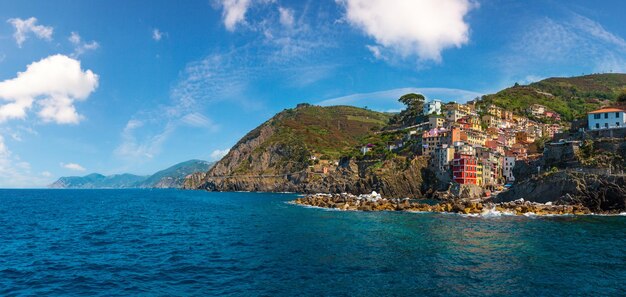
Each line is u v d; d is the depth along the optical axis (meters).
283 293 34.81
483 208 111.50
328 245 57.62
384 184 199.38
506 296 34.38
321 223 86.12
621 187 111.75
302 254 51.03
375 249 54.38
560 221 89.75
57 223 91.38
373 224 83.62
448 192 178.75
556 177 125.88
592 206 115.38
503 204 117.88
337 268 43.44
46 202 195.38
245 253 52.00
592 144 135.12
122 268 44.19
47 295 34.94
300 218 97.56
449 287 36.69
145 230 77.00
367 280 38.78
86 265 45.78
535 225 81.88
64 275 41.31
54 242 62.50
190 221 93.81
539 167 151.38
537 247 56.31
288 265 44.91
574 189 118.69
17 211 130.00
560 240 62.50
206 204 166.38
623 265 45.59
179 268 43.97
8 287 37.25
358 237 65.19
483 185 184.62
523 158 183.88
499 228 76.81
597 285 37.81
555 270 43.09
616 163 124.25
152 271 42.78
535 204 116.94
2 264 46.47
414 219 93.81
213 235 69.00
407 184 197.12
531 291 35.78
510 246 56.97
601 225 82.12
